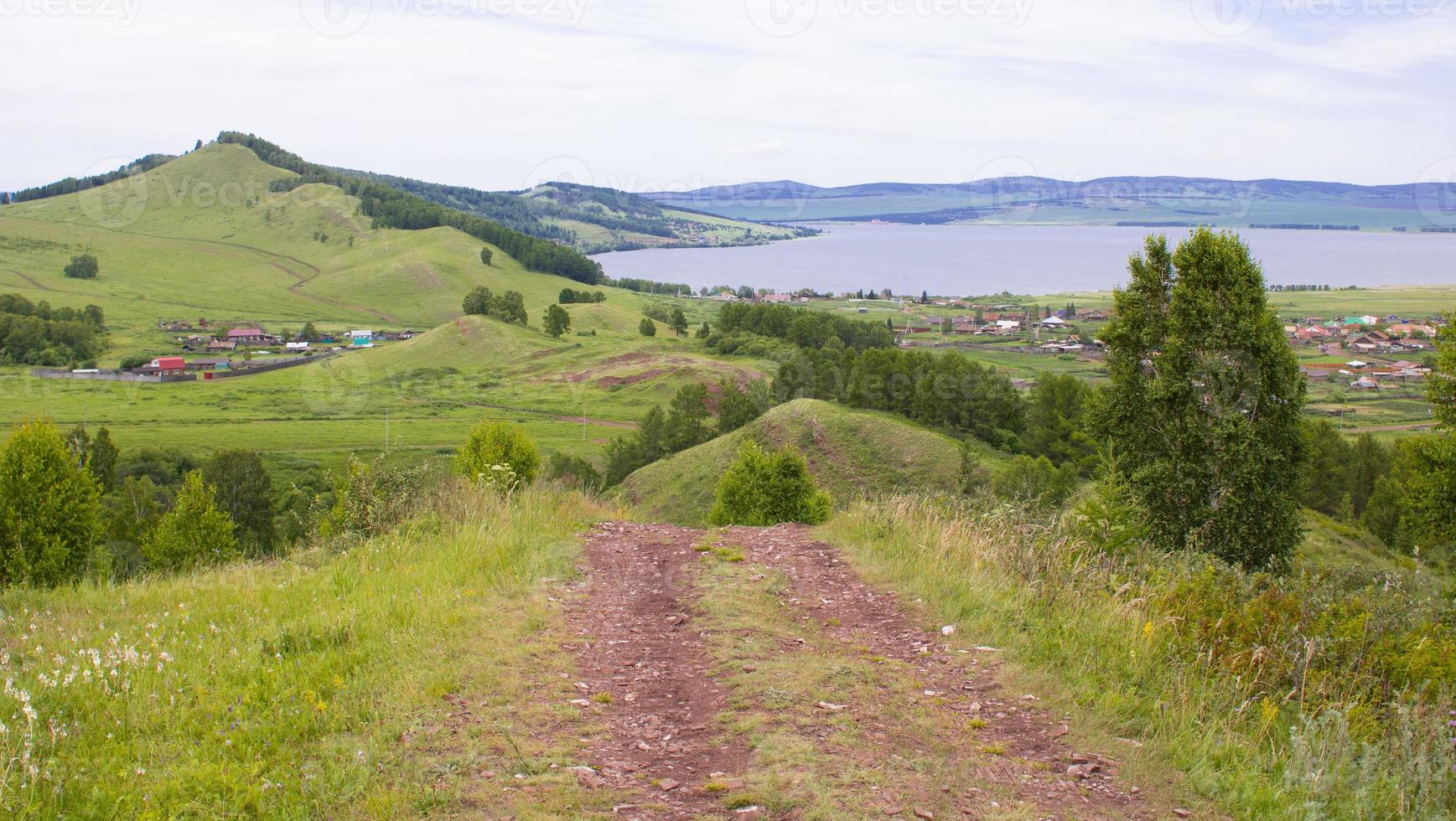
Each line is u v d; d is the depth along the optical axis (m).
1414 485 19.27
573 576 9.66
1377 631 6.96
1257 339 15.54
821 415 55.44
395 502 12.35
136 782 4.28
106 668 5.77
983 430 60.84
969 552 9.73
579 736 5.14
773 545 11.78
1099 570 8.81
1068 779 4.70
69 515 16.19
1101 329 17.30
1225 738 5.20
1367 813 4.38
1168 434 16.44
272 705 5.30
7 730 4.47
